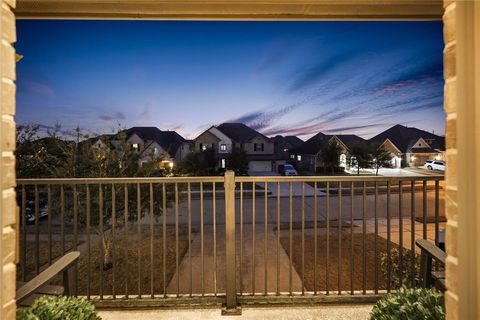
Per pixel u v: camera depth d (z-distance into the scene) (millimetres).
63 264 1592
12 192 891
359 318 2115
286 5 2232
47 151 5742
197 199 15195
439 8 2260
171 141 36750
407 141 46656
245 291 4152
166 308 2268
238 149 31156
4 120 850
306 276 4641
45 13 2260
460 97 808
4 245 855
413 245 2379
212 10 2277
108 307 2264
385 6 2246
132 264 5590
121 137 5996
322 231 7832
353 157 37625
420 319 1255
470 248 798
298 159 44438
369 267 4973
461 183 813
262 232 7801
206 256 5797
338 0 2141
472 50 781
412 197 2381
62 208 2307
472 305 794
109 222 5816
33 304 1401
